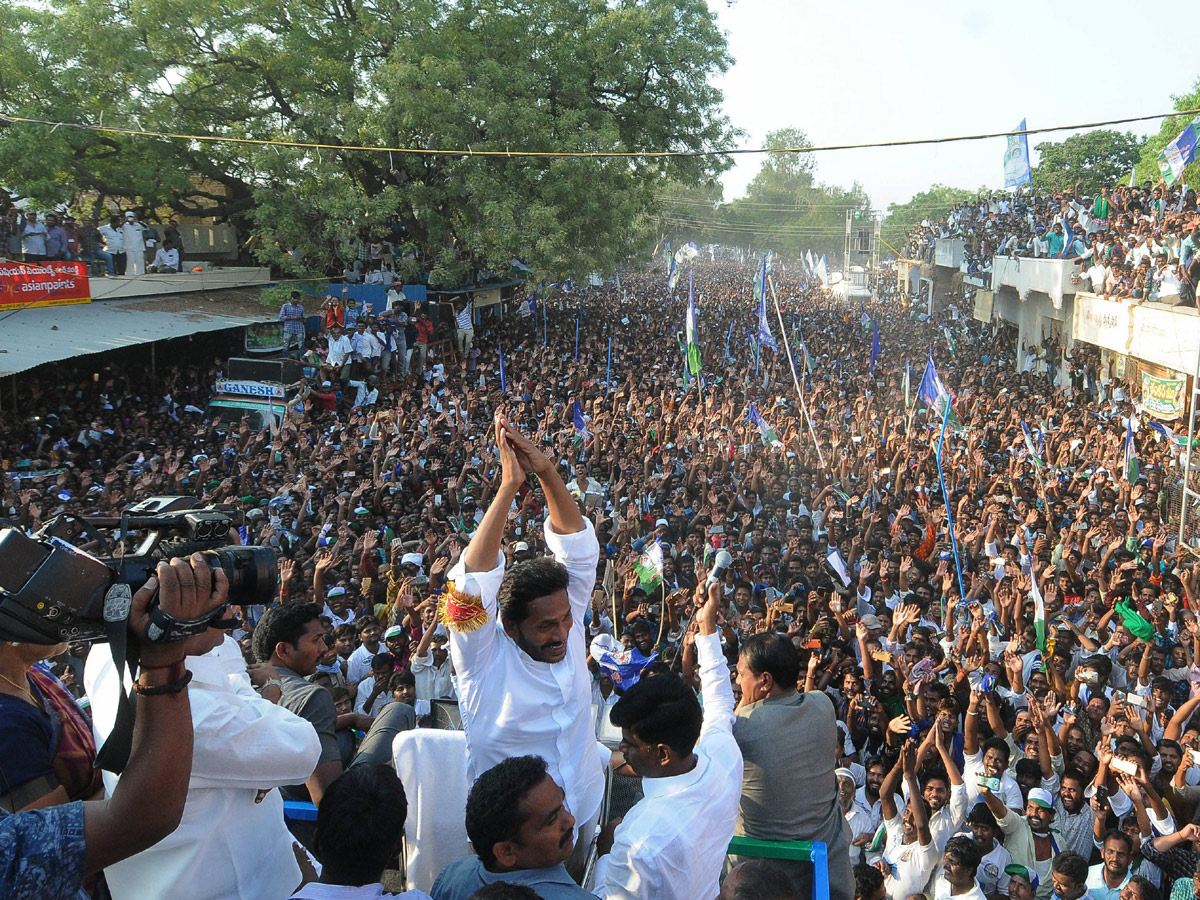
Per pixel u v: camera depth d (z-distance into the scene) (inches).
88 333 806.5
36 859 61.2
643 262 1434.5
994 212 1610.5
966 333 1579.7
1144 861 252.7
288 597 365.1
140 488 539.5
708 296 2037.4
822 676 321.7
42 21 952.3
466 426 745.6
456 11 1168.2
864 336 1482.5
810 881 131.4
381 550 472.1
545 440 682.2
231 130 1047.0
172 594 66.4
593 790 126.9
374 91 1107.3
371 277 1156.5
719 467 604.1
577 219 1154.7
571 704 122.5
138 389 887.1
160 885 98.3
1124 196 1113.4
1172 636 383.9
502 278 1396.4
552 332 1380.4
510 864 104.7
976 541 480.1
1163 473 635.5
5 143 901.8
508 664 120.4
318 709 157.5
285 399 824.9
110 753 68.8
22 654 79.0
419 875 131.5
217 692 100.8
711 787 119.6
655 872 112.6
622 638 355.3
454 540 445.1
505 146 1122.0
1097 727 311.7
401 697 270.7
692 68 1346.0
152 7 981.8
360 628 350.6
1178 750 283.7
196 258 1145.4
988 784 247.1
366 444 675.4
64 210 1088.2
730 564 429.4
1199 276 778.2
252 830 105.4
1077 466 660.7
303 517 513.3
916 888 247.1
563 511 126.0
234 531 88.6
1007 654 337.1
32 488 550.9
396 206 1096.2
